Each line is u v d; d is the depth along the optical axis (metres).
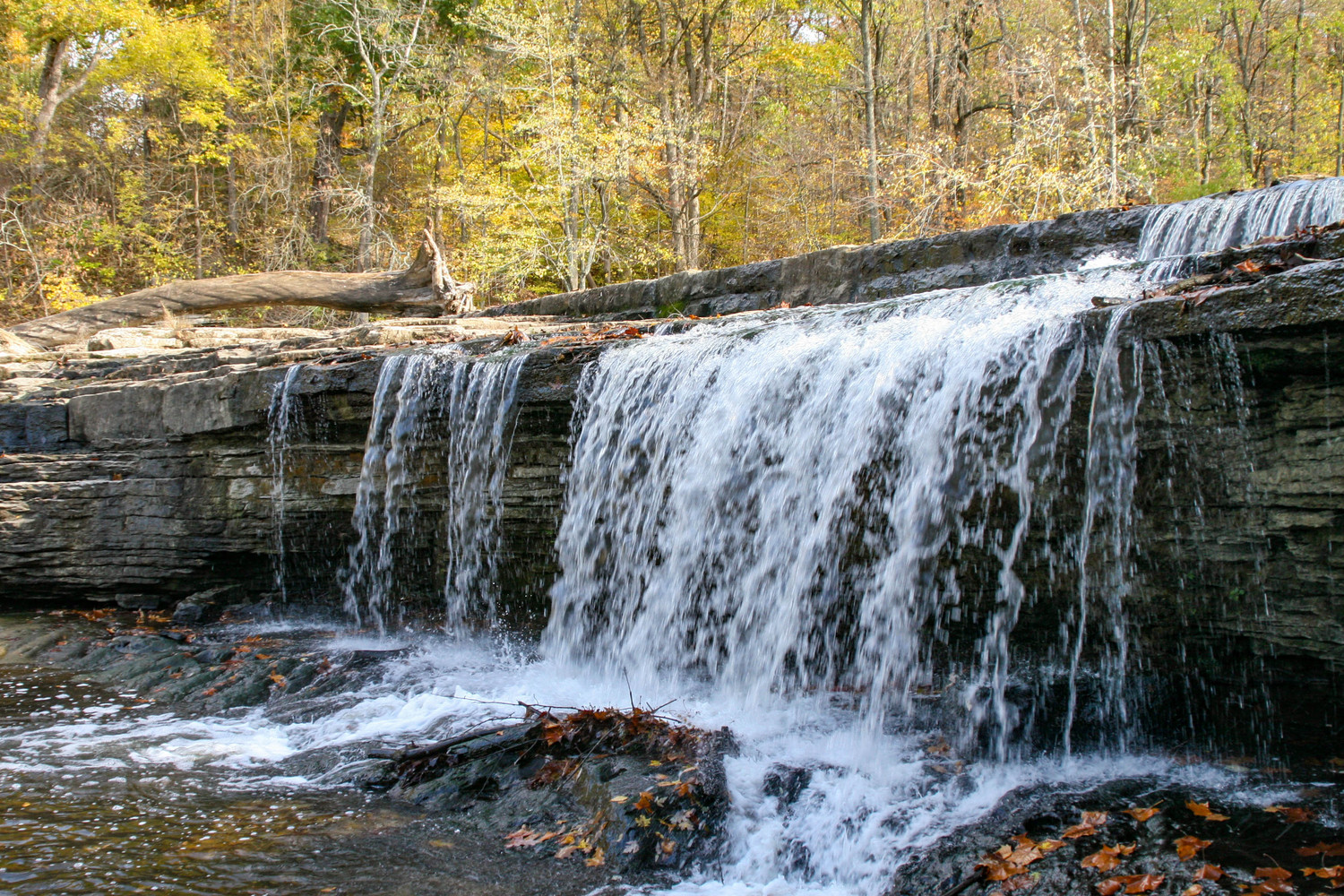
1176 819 4.32
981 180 21.03
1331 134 26.47
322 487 10.02
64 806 5.41
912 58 28.16
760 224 30.70
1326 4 27.05
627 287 13.05
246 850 4.79
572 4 26.83
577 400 8.24
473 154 33.16
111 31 27.31
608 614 7.99
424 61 28.83
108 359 13.02
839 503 6.43
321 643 9.26
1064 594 5.50
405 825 5.11
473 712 6.86
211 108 30.14
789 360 6.94
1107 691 5.45
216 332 14.07
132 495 11.02
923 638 5.95
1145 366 4.90
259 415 10.12
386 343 10.99
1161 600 5.12
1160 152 21.95
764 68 30.83
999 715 5.49
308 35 30.66
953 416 5.82
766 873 4.59
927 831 4.62
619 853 4.65
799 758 5.56
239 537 10.51
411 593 9.76
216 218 32.09
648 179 26.98
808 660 6.54
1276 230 8.27
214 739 6.71
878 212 23.45
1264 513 4.66
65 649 9.37
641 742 5.77
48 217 28.30
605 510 8.01
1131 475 5.02
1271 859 3.88
